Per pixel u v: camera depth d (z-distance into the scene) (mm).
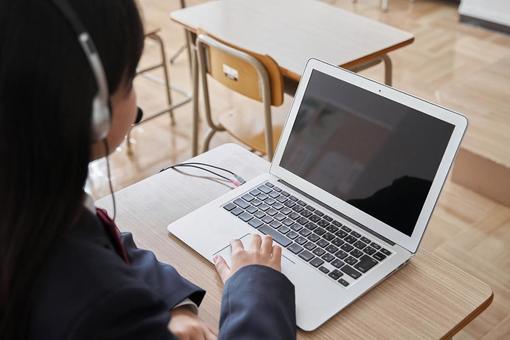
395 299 919
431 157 979
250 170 1245
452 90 2582
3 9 478
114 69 535
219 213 1096
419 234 983
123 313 572
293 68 1930
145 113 3090
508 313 1909
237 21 2279
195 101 2459
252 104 2350
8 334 572
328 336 859
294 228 1050
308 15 2330
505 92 2551
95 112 521
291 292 845
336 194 1085
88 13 507
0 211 508
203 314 914
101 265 582
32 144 493
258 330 758
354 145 1076
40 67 477
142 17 568
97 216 682
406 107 1014
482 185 2389
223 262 970
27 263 542
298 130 1156
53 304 558
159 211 1136
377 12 4184
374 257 984
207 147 2377
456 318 886
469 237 2223
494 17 3818
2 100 481
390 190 1022
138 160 2758
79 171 526
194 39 2449
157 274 894
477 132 2363
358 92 1077
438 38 3793
